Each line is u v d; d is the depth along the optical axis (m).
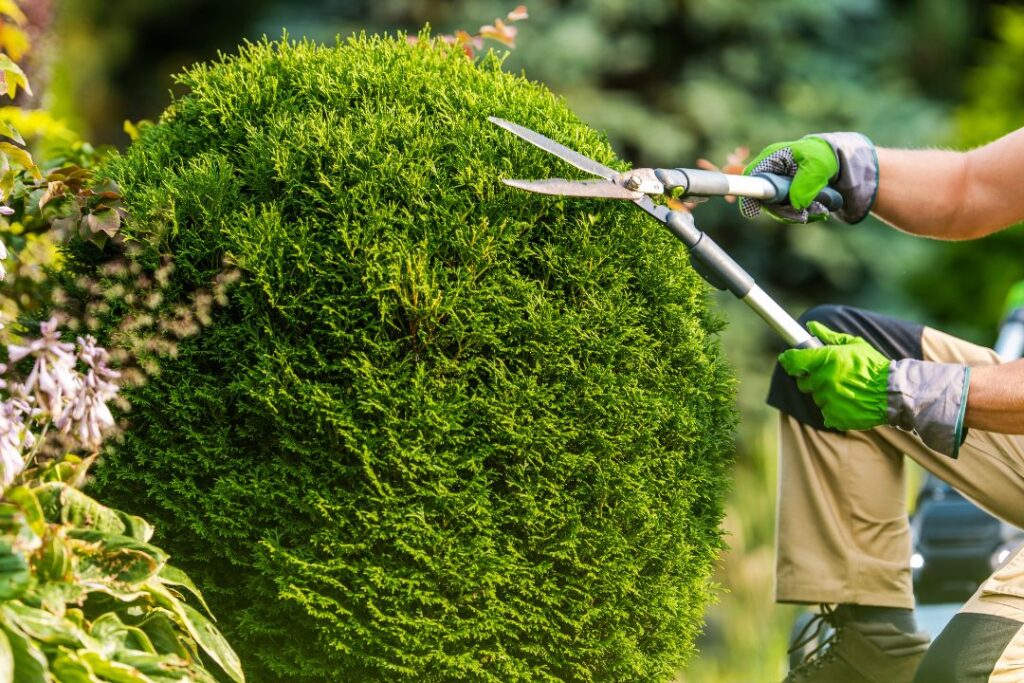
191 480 3.53
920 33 12.47
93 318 3.61
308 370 3.45
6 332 3.58
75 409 3.14
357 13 12.50
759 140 11.50
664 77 12.01
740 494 8.46
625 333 3.61
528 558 3.55
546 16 11.73
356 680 3.52
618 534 3.59
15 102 5.41
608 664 3.67
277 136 3.61
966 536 6.04
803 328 4.12
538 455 3.47
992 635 3.45
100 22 14.12
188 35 14.61
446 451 3.42
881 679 4.24
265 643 3.59
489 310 3.51
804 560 4.25
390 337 3.50
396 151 3.55
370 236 3.45
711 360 3.95
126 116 14.50
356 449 3.38
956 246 9.93
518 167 3.61
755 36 11.98
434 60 3.94
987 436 4.12
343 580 3.47
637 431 3.60
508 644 3.56
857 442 4.21
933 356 4.34
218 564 3.63
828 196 4.05
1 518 2.92
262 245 3.46
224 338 3.53
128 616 3.27
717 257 3.73
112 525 3.27
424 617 3.45
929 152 4.24
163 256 3.54
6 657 2.76
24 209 3.90
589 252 3.59
